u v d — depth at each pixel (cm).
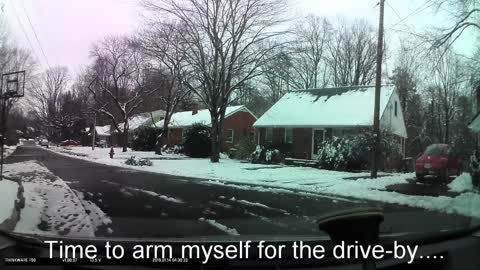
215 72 2936
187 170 2425
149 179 1908
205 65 2931
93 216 943
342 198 1380
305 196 1416
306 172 2317
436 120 4628
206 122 4669
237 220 929
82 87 7775
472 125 1838
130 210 1038
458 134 3941
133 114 5209
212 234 759
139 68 4478
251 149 3388
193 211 1045
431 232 766
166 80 3884
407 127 4566
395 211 1131
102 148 6397
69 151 5103
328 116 3142
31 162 2920
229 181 1869
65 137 8531
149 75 4100
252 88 2991
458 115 4225
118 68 4769
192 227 834
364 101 3186
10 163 2777
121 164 2884
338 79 5397
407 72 3681
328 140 2734
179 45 2869
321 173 2264
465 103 1953
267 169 2500
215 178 1998
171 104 4356
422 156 1930
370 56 5200
